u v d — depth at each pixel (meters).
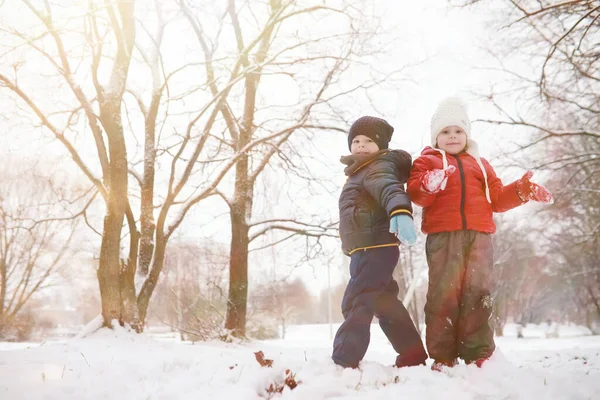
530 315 41.03
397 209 2.67
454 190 3.06
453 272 2.95
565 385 2.54
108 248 7.41
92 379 2.87
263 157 11.62
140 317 8.49
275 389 2.41
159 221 8.99
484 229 3.03
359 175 3.05
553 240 22.55
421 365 2.86
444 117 3.33
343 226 2.99
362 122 3.29
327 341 22.62
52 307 39.56
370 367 2.63
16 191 14.57
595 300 28.94
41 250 24.84
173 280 17.86
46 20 7.86
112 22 8.03
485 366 2.72
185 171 9.17
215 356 4.11
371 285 2.82
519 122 10.43
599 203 15.86
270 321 26.75
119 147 7.77
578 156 11.63
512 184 3.17
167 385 2.69
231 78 10.35
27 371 3.14
